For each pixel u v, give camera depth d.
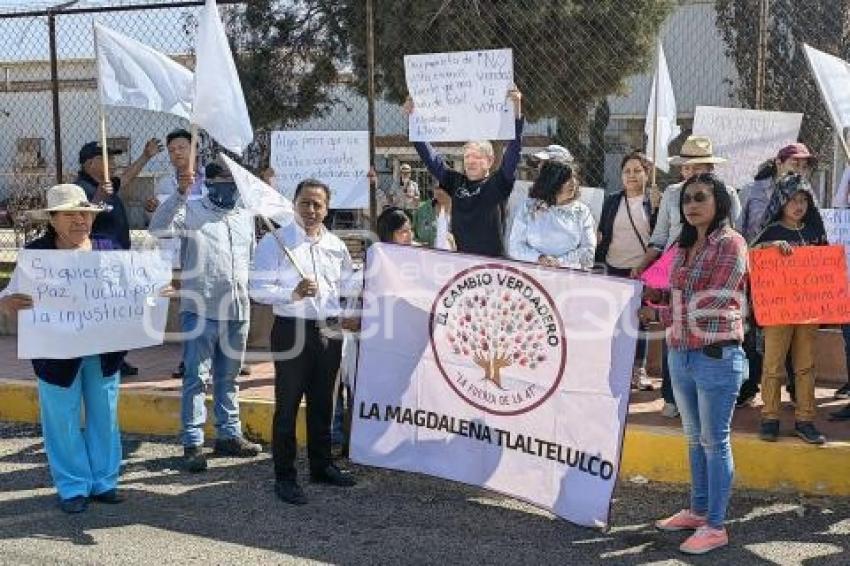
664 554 4.67
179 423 6.87
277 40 14.36
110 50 6.61
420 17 12.66
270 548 4.78
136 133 16.59
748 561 4.55
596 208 7.30
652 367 7.57
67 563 4.55
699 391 4.59
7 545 4.79
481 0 12.55
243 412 6.69
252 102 14.51
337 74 14.41
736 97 15.84
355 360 5.89
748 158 7.09
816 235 5.55
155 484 5.79
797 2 9.08
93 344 5.14
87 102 17.84
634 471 5.78
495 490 5.30
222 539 4.89
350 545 4.83
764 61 7.72
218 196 6.13
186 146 6.37
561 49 12.75
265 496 5.57
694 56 18.45
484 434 5.34
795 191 5.45
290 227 5.43
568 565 4.55
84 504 5.30
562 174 5.89
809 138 9.15
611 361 4.97
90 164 6.83
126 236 6.62
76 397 5.25
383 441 5.59
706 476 4.82
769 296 5.23
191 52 9.70
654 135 7.45
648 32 13.59
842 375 7.19
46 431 5.25
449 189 6.38
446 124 6.58
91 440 5.41
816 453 5.40
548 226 5.92
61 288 5.05
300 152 7.72
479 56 6.44
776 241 5.39
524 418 5.21
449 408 5.43
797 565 4.50
